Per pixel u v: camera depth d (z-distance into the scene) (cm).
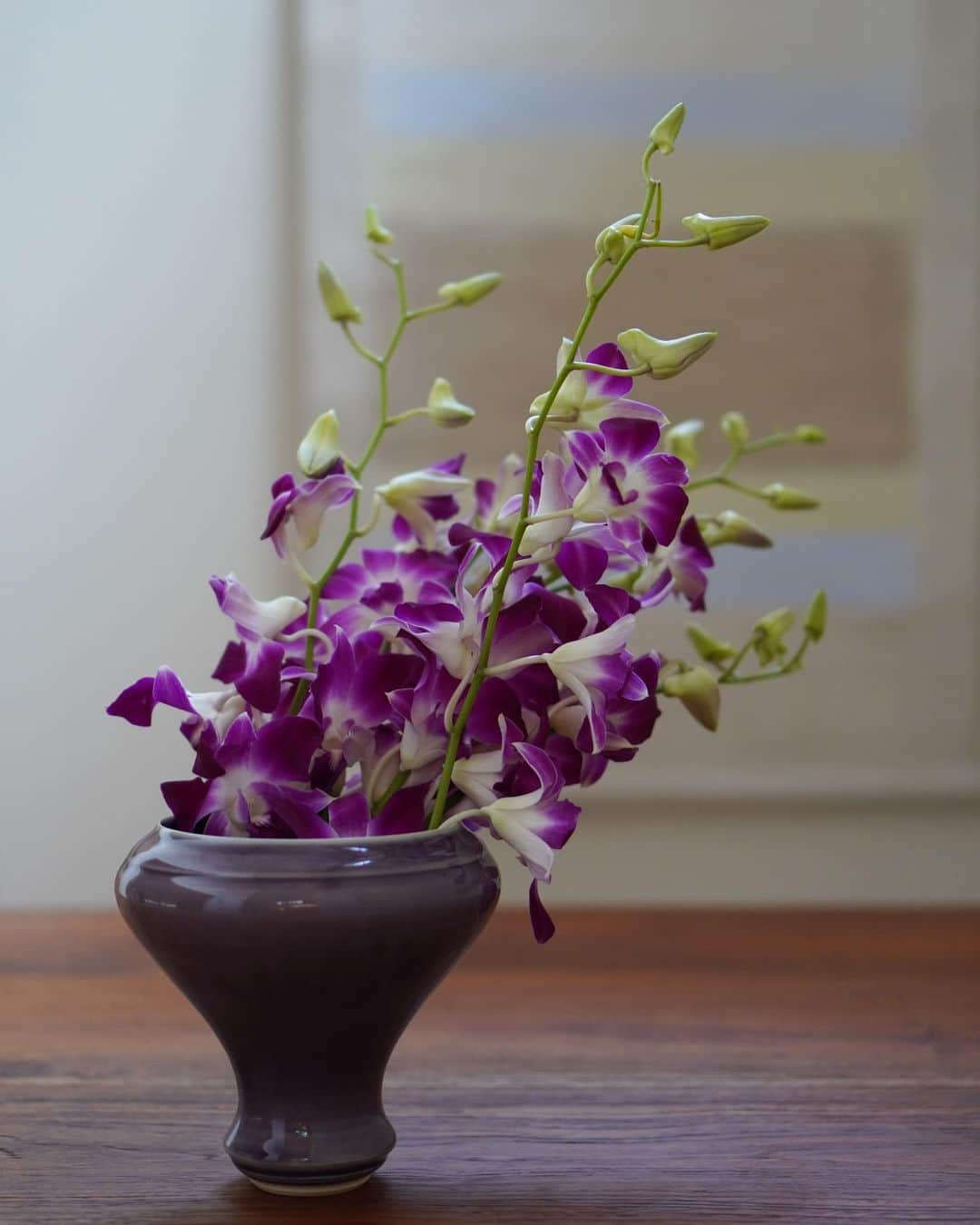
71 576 230
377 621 107
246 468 230
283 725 104
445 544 113
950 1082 121
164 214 229
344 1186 106
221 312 230
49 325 229
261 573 229
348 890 101
